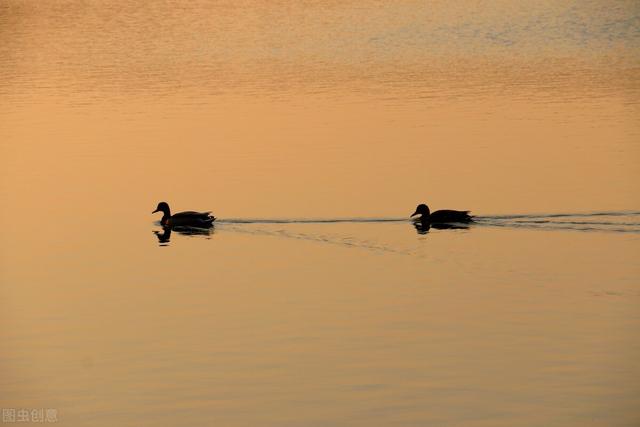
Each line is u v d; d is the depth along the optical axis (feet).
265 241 162.40
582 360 113.60
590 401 103.45
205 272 147.23
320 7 440.45
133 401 104.78
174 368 112.57
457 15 410.93
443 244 159.22
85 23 417.49
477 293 136.98
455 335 121.49
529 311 129.90
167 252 157.07
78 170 205.46
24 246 159.63
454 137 229.45
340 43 367.25
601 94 276.41
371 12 424.05
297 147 221.87
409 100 272.92
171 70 324.60
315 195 185.26
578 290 137.39
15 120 253.44
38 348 118.42
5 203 183.83
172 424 99.71
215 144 225.76
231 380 109.40
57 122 250.78
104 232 167.63
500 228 167.02
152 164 209.46
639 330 122.31
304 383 108.37
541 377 109.29
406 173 199.21
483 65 325.83
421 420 99.86
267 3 455.22
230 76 312.50
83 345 119.24
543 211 173.99
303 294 137.08
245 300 134.92
